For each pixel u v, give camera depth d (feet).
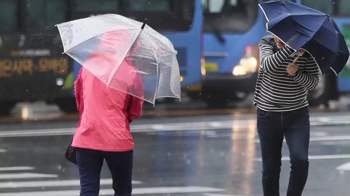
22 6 130.52
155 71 39.70
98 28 40.47
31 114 135.33
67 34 40.75
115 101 40.04
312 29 43.19
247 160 77.66
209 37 141.08
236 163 75.92
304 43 42.91
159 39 41.11
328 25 43.93
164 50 40.78
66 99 137.49
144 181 66.80
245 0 141.79
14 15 130.52
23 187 64.49
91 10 133.80
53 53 131.44
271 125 46.39
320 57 43.55
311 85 45.55
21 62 130.41
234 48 141.38
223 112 133.49
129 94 40.01
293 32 43.37
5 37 129.90
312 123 111.34
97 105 39.99
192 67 139.95
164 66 40.45
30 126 112.37
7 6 130.21
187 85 139.95
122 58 39.04
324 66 43.83
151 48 39.81
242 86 141.08
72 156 42.01
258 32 141.90
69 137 98.53
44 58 131.23
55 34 131.34
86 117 40.06
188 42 139.64
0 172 72.43
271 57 44.86
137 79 39.34
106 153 40.22
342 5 148.87
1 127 111.45
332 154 82.12
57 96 131.64
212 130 104.06
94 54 39.40
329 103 156.04
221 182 65.92
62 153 84.58
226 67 141.08
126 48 39.32
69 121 119.55
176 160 78.18
